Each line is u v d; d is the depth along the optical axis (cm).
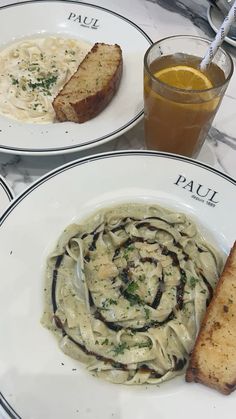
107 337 28
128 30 46
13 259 29
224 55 36
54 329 27
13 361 25
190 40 37
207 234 33
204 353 25
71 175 33
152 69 36
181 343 29
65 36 48
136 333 29
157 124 36
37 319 27
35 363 25
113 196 33
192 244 32
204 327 26
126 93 40
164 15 51
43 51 47
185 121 35
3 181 33
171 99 34
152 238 33
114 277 30
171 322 29
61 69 45
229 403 25
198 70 36
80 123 37
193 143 37
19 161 38
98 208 33
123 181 34
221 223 33
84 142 36
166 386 26
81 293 30
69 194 33
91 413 24
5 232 30
